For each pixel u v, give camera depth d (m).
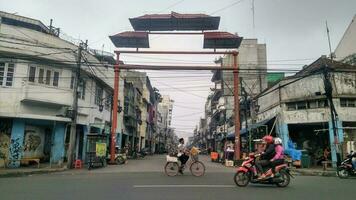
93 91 30.80
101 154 23.58
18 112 22.61
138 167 23.19
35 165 23.25
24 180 14.06
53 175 17.06
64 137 25.52
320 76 26.31
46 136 25.69
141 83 61.75
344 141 25.17
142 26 28.70
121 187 11.48
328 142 26.36
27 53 23.20
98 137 23.77
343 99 25.98
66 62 25.17
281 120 28.00
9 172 17.97
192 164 16.31
